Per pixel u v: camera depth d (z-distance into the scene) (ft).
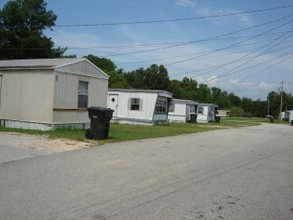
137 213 20.04
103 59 248.73
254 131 102.53
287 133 100.37
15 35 152.15
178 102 142.82
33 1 162.20
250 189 26.81
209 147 51.49
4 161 32.96
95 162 33.99
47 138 50.52
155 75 280.72
